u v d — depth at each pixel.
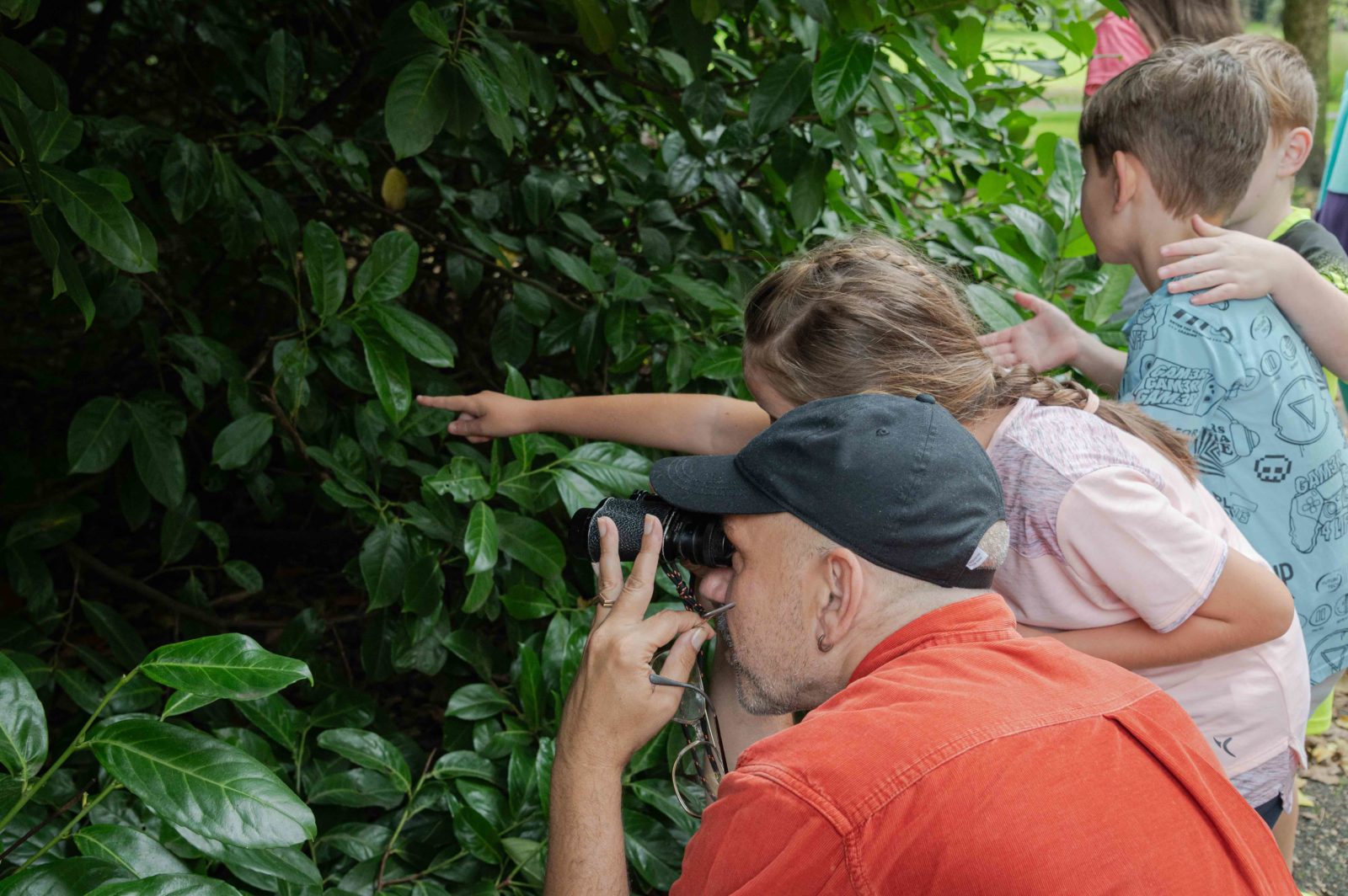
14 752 1.18
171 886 1.07
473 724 2.10
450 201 2.58
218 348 2.11
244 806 1.15
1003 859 0.92
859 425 1.11
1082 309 2.62
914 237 2.67
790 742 1.02
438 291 3.12
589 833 1.24
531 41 2.47
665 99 2.39
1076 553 1.48
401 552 1.99
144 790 1.15
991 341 2.18
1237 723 1.61
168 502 1.94
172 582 3.19
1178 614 1.46
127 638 2.14
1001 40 3.53
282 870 1.38
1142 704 1.07
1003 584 1.57
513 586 2.04
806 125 2.52
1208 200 1.90
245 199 2.23
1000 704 1.00
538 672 1.97
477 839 1.80
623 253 2.78
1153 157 1.89
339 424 2.37
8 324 3.61
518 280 2.45
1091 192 2.02
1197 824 0.99
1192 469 1.61
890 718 0.99
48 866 1.17
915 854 0.94
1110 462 1.47
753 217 2.57
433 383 2.24
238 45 2.53
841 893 0.95
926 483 1.08
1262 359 1.76
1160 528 1.44
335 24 2.65
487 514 1.90
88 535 3.26
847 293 1.44
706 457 1.24
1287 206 2.22
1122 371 2.16
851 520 1.08
